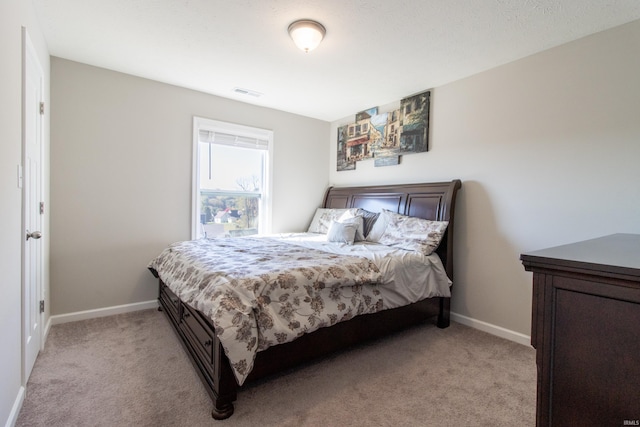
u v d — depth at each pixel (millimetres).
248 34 2203
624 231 1972
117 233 2916
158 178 3111
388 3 1820
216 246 2713
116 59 2631
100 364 1997
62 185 2656
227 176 3656
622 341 746
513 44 2262
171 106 3166
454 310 2912
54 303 2643
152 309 3055
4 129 1353
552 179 2289
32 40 1889
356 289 2080
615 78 2006
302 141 4195
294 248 2654
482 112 2717
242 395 1716
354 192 3863
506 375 1961
